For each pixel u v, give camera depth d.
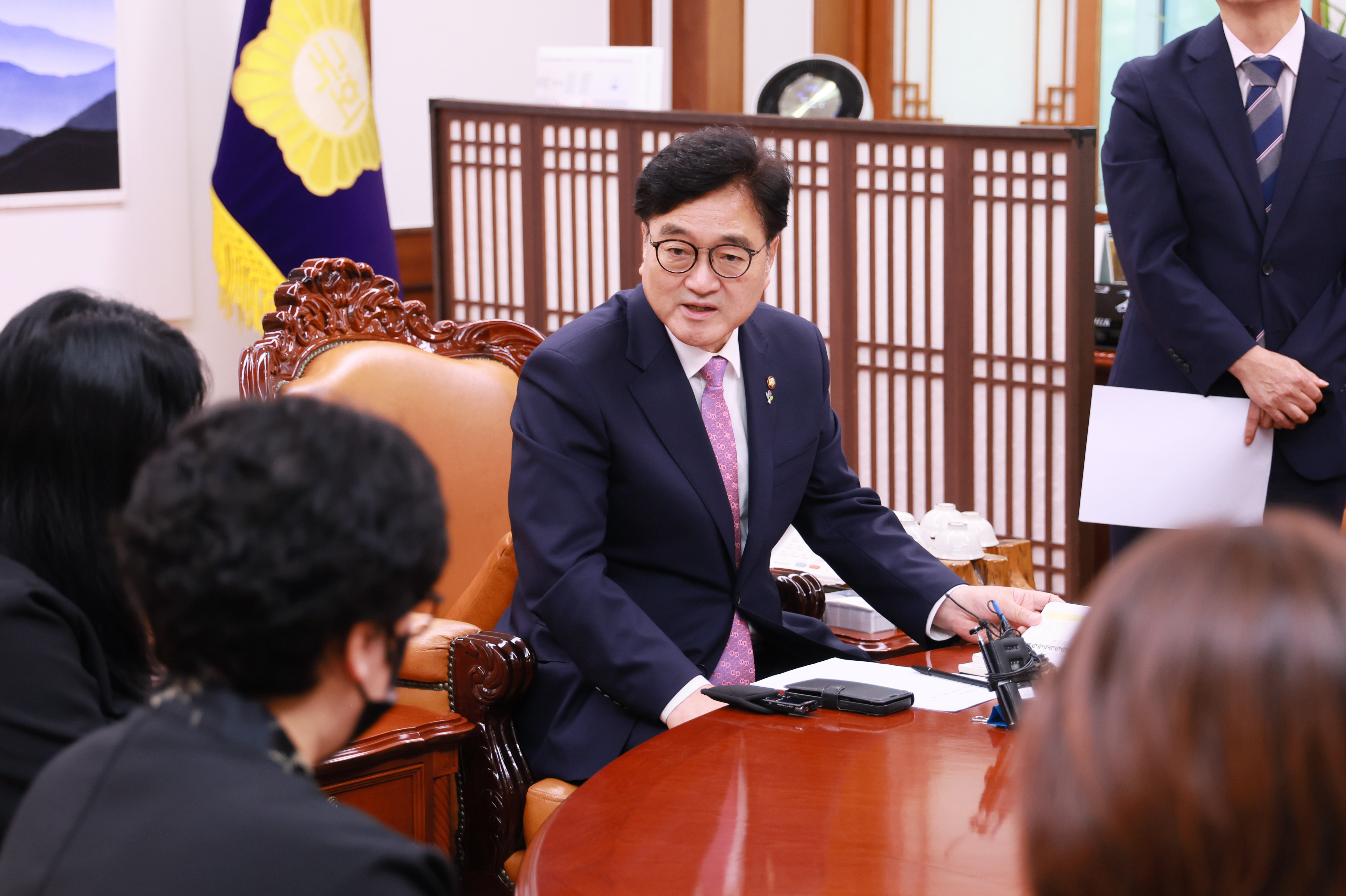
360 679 0.93
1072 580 3.79
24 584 1.41
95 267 4.71
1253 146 2.88
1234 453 2.76
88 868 0.82
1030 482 3.87
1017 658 1.78
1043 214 3.73
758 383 2.30
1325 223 2.84
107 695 1.48
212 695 0.90
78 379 1.48
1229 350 2.79
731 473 2.27
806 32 6.96
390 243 4.80
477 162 5.08
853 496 2.39
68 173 4.58
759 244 2.10
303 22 4.52
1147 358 3.05
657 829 1.39
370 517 0.89
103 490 1.51
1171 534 0.67
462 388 2.71
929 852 1.32
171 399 1.54
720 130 2.10
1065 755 0.64
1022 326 3.84
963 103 6.76
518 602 2.38
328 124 4.59
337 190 4.62
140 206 4.80
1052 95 6.46
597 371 2.20
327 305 2.66
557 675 2.19
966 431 4.01
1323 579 0.61
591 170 4.72
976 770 1.56
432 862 0.85
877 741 1.67
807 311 4.33
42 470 1.50
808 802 1.46
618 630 2.03
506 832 2.17
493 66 6.14
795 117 4.27
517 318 5.07
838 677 1.95
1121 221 2.98
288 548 0.87
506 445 2.73
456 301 5.27
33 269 4.55
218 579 0.87
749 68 6.82
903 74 6.93
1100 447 2.82
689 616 2.23
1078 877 0.63
